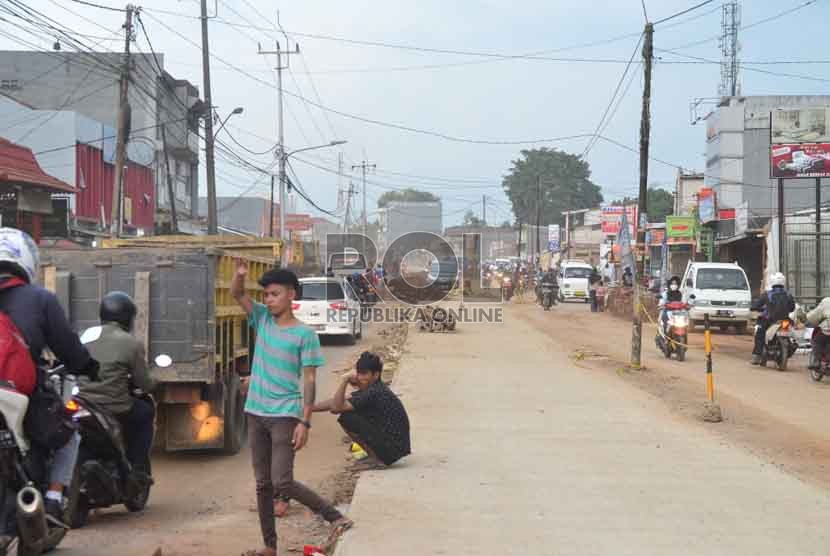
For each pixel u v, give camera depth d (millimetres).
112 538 7484
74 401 7355
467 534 6836
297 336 6457
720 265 32688
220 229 58719
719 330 33562
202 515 8328
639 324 19438
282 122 49125
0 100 33625
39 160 34000
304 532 7711
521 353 22125
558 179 134750
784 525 7141
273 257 14867
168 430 10625
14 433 4988
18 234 5484
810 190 58625
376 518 7277
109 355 7934
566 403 13906
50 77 43594
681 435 11266
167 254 10227
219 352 10617
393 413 9320
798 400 15391
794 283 32344
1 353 5008
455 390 15172
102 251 10328
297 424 6477
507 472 9039
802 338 22641
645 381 17297
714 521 7250
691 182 67688
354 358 22406
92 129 36094
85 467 7445
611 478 8789
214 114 33812
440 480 8688
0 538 5031
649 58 20297
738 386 17078
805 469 9641
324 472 10094
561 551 6418
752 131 59375
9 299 5340
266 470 6598
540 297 49594
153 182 44062
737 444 10805
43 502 5246
